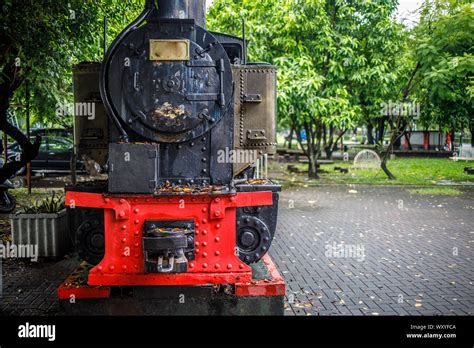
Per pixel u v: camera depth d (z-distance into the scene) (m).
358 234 8.84
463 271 6.54
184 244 3.92
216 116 4.37
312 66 15.43
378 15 15.86
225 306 4.38
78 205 4.24
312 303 5.31
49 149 18.25
